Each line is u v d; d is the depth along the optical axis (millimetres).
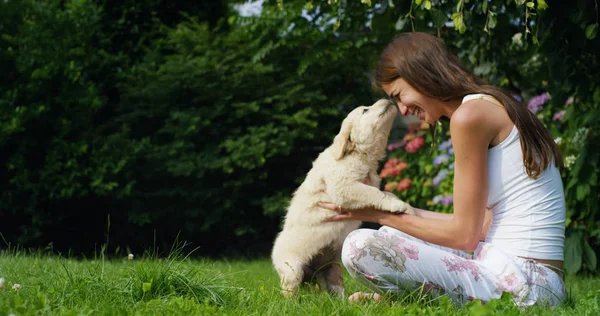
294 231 3346
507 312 2156
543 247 2498
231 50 8695
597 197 5031
